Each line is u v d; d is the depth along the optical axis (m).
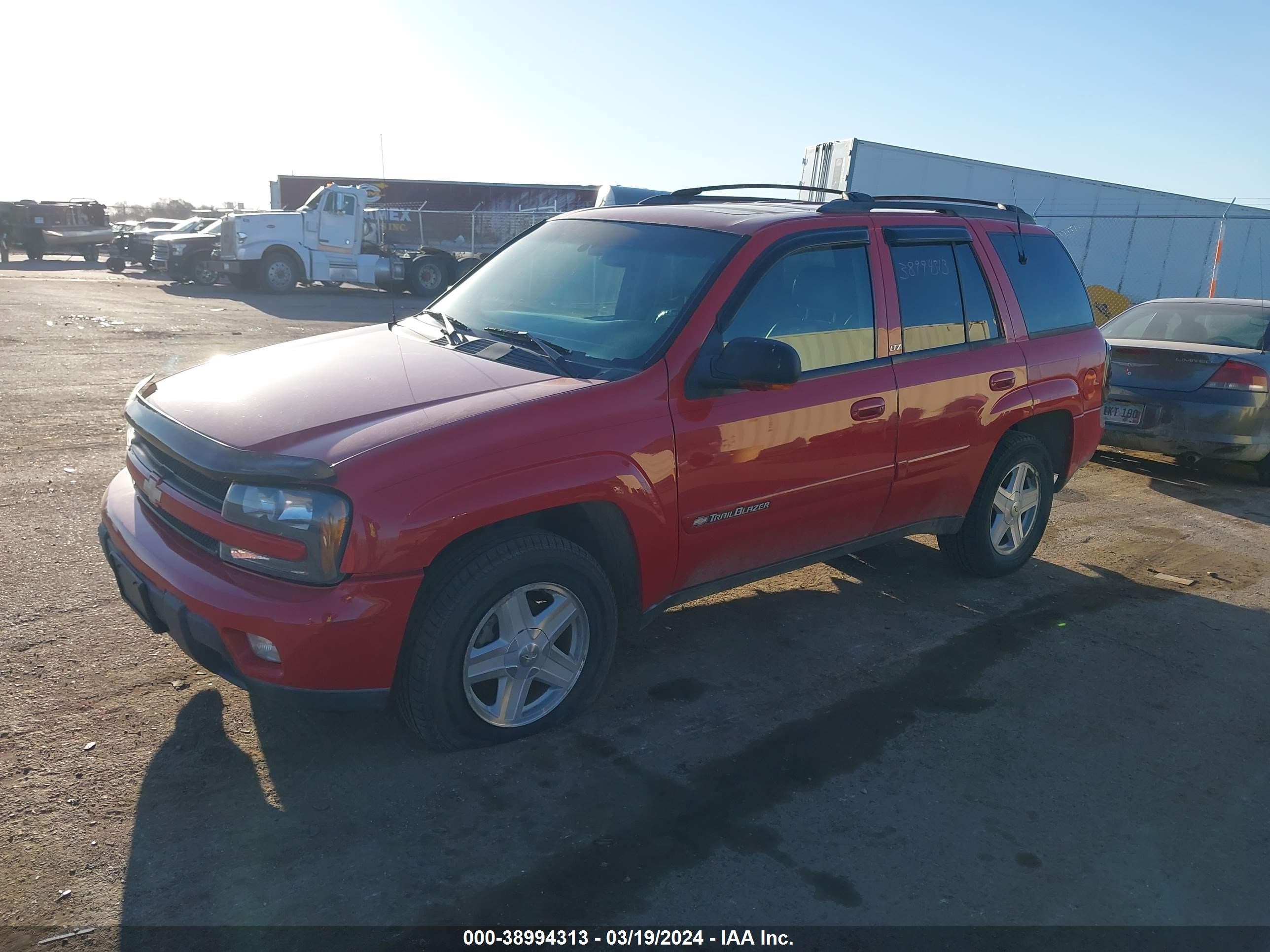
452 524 2.98
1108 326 9.11
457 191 33.16
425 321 4.27
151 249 29.92
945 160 17.86
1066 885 2.86
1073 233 19.61
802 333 3.96
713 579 3.89
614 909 2.63
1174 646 4.64
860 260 4.25
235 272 23.69
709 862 2.85
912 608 4.91
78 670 3.71
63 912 2.49
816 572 5.37
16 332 13.12
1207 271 21.67
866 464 4.20
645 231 4.19
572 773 3.26
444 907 2.59
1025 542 5.39
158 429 3.21
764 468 3.79
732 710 3.76
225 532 2.96
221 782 3.08
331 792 3.07
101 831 2.81
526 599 3.29
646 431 3.41
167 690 3.61
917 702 3.92
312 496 2.86
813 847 2.95
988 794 3.30
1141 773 3.51
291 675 2.90
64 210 35.53
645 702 3.78
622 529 3.49
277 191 33.47
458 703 3.19
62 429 7.45
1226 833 3.18
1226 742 3.77
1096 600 5.18
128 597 3.36
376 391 3.31
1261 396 7.50
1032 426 5.41
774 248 3.90
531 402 3.21
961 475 4.76
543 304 4.08
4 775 3.03
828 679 4.07
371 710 3.08
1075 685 4.16
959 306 4.69
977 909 2.73
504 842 2.88
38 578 4.53
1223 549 6.26
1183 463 8.03
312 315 18.52
